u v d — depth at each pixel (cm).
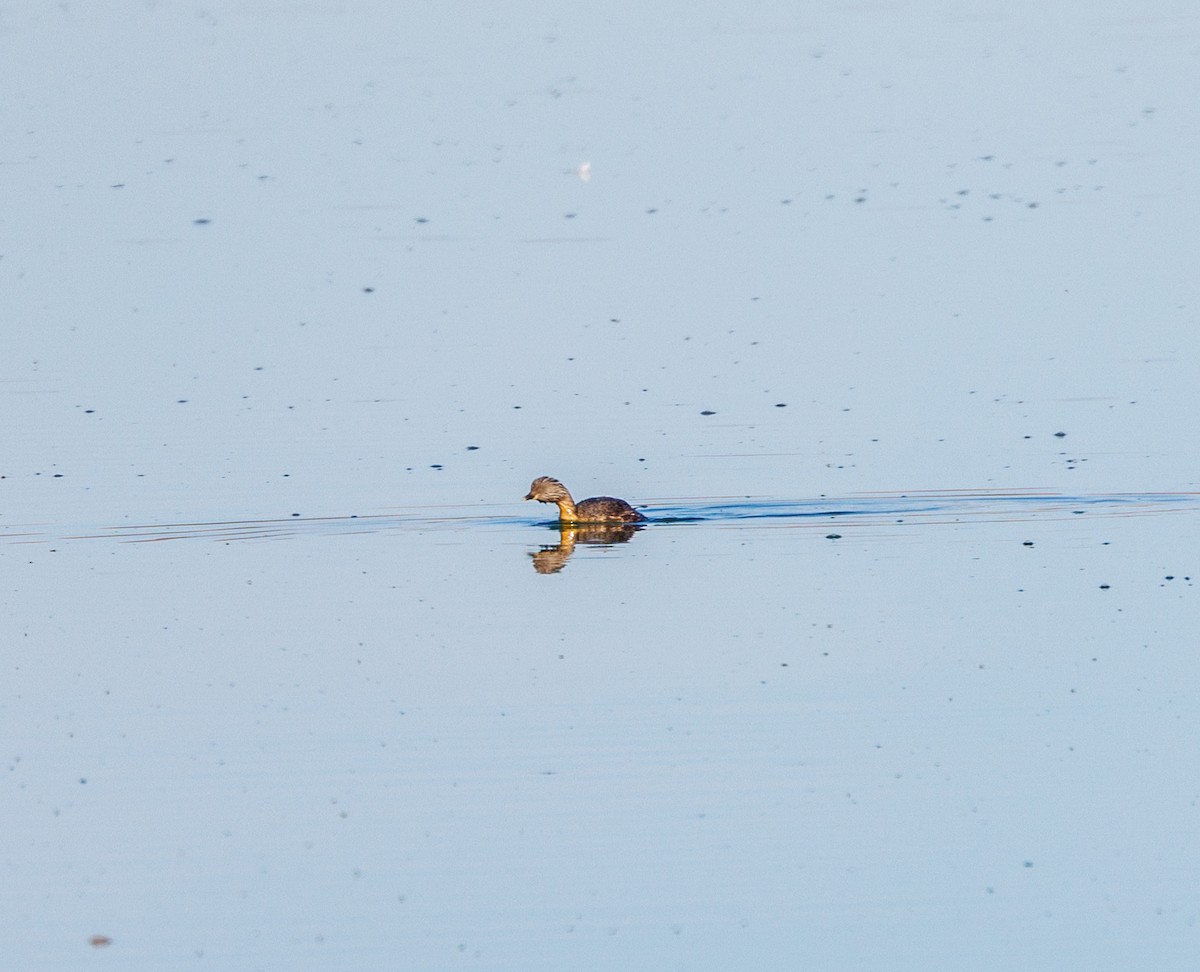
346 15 17238
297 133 14012
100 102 14762
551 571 7388
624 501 7938
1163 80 14700
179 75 15450
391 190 12744
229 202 12544
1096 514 7731
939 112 14162
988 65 15325
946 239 11469
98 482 8281
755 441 8644
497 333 10250
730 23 16962
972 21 16738
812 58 15675
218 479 8306
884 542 7562
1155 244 11225
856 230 11731
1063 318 10156
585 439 8738
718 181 12781
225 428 8944
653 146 13550
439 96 14875
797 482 8181
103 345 10144
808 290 10744
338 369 9762
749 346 9938
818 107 14362
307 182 12950
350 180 12988
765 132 13812
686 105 14500
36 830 5362
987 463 8288
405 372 9700
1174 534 7519
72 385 9538
